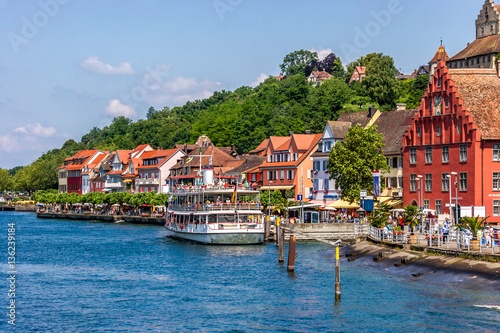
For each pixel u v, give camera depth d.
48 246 99.00
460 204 94.94
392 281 57.81
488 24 195.75
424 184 101.38
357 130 97.88
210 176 100.69
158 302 54.06
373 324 45.06
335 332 43.97
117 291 59.00
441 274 56.09
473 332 42.03
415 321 45.00
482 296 50.00
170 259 79.25
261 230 90.62
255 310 50.41
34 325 47.53
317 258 76.81
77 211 196.12
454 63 197.25
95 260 80.88
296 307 50.69
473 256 55.34
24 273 70.44
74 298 56.16
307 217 106.69
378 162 96.94
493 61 179.88
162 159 188.12
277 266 71.19
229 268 70.56
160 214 155.12
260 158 152.50
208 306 52.25
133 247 94.88
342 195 98.25
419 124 103.12
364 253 73.06
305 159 128.00
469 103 96.44
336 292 51.97
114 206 182.38
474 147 92.62
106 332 45.66
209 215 89.88
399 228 72.69
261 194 125.62
